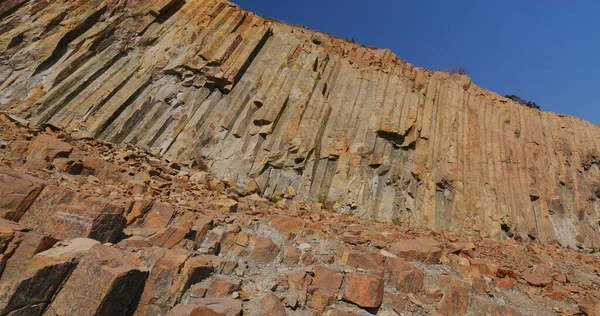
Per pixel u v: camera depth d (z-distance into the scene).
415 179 22.91
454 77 30.86
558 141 30.14
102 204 7.80
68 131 16.39
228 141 20.19
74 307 5.34
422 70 29.91
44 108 17.75
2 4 20.19
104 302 5.42
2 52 18.86
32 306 5.14
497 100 30.56
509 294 11.09
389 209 20.88
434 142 25.09
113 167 12.16
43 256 5.48
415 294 9.29
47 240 5.88
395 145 23.52
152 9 23.36
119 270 5.73
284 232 10.64
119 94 19.80
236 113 21.17
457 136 26.22
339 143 22.28
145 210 9.25
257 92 22.50
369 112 24.36
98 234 7.21
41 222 7.13
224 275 7.65
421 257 11.19
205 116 20.59
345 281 8.30
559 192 27.28
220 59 22.05
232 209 11.97
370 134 23.09
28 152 11.52
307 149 20.84
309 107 22.88
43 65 19.28
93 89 19.48
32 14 20.67
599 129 33.22
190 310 5.91
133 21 22.80
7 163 10.16
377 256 9.89
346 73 26.41
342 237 11.58
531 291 11.65
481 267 11.83
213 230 9.41
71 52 20.27
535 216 25.31
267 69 23.70
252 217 11.29
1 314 4.80
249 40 24.50
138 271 6.16
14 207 7.08
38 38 19.89
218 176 18.52
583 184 28.92
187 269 6.74
